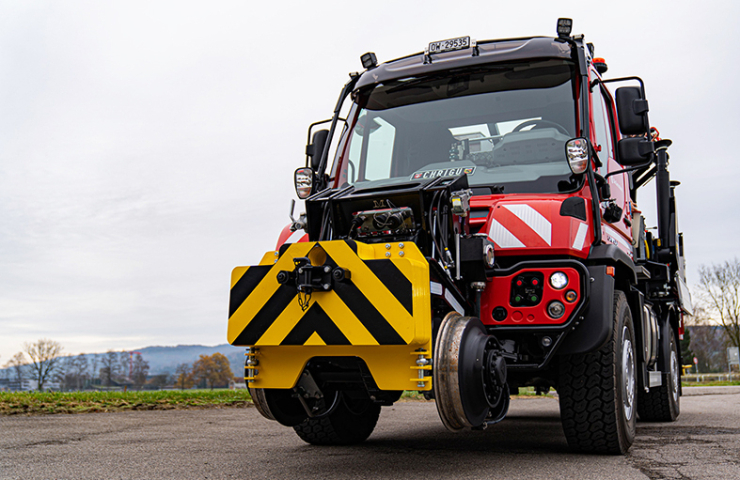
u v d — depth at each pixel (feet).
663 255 22.27
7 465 11.51
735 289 136.36
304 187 14.85
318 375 11.50
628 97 14.75
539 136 14.24
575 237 12.22
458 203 11.14
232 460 12.34
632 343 14.08
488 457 12.67
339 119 16.37
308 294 10.51
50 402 24.08
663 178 22.67
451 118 15.33
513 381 13.96
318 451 13.67
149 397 27.63
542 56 15.03
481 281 11.70
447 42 16.17
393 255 10.41
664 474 10.64
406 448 14.20
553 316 11.68
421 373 10.00
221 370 336.29
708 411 25.50
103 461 12.03
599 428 12.44
